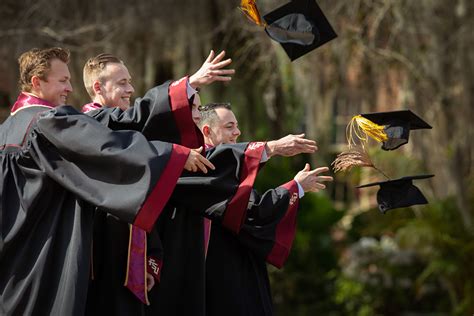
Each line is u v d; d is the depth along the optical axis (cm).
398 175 3959
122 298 1455
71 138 1357
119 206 1334
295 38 1515
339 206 5131
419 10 3575
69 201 1398
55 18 3238
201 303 1565
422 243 3847
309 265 4238
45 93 1476
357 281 4144
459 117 3722
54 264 1370
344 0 3488
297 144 1544
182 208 1580
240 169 1545
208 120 1755
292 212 1683
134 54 3512
